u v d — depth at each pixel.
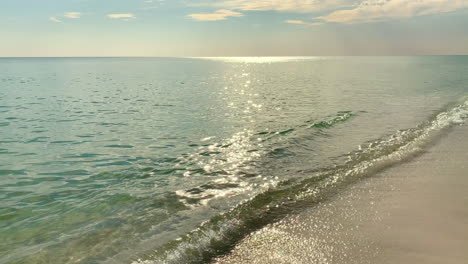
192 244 4.84
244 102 23.53
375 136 12.05
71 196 7.13
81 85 41.84
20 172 8.92
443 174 7.86
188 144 11.74
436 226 5.18
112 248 4.82
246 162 9.36
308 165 8.84
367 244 4.64
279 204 6.27
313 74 61.94
